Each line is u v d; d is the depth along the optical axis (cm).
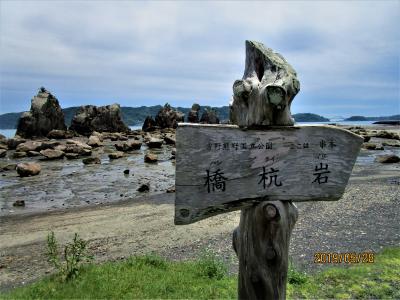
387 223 1244
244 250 425
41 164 2994
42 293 664
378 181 2052
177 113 7194
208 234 1206
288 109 409
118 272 740
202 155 394
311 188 407
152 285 684
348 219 1305
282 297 425
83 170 2714
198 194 394
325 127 408
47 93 5509
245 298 430
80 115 6122
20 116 5138
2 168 2731
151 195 1905
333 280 755
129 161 3167
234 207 400
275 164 402
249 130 399
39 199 1858
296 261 909
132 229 1312
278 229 409
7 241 1217
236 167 398
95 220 1452
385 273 786
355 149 412
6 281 881
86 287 676
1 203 1777
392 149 3828
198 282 716
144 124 7044
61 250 1115
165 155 3541
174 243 1134
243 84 408
